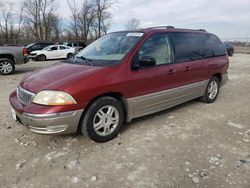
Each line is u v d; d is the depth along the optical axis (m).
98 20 45.66
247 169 3.05
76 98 3.27
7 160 3.24
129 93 3.82
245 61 18.33
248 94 6.89
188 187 2.73
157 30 4.42
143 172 2.99
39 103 3.25
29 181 2.83
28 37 47.97
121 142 3.73
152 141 3.77
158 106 4.36
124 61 3.79
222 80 6.03
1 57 10.73
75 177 2.89
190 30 5.18
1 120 4.60
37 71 4.15
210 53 5.55
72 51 22.34
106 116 3.68
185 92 4.86
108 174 2.95
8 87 7.80
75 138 3.83
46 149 3.52
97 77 3.48
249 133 4.11
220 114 5.05
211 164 3.15
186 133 4.07
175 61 4.54
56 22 48.84
